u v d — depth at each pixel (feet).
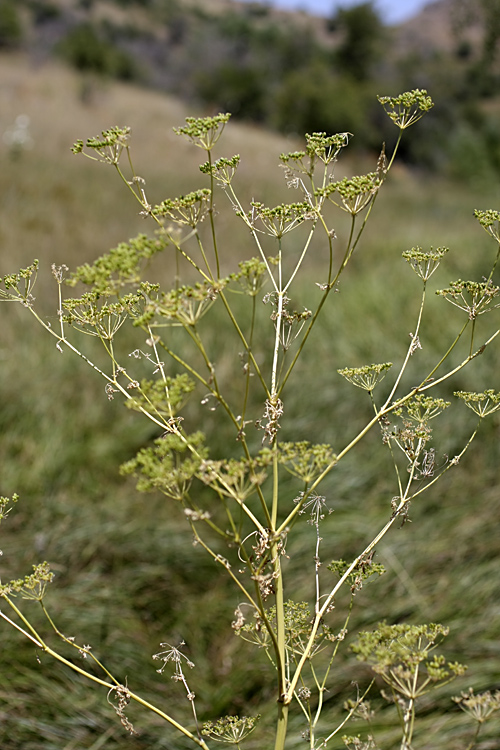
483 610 9.88
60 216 28.50
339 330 18.53
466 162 73.61
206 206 3.75
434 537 11.30
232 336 17.85
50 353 16.40
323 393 15.20
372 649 3.61
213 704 8.75
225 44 115.65
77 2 156.76
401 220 40.40
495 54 28.02
